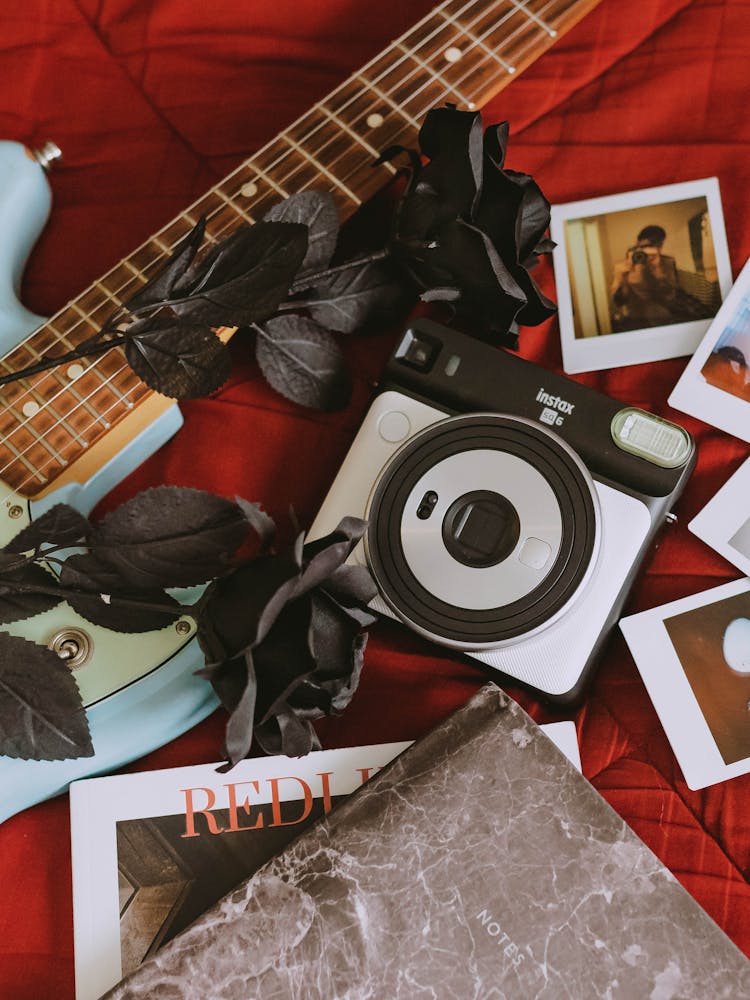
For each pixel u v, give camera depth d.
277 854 0.67
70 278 0.88
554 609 0.69
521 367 0.74
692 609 0.77
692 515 0.80
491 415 0.71
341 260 0.85
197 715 0.75
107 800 0.73
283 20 0.90
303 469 0.83
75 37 0.90
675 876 0.72
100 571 0.56
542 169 0.87
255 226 0.53
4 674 0.59
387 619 0.74
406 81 0.83
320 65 0.90
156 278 0.54
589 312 0.84
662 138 0.86
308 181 0.81
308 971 0.65
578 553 0.69
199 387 0.56
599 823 0.67
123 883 0.72
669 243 0.84
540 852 0.66
